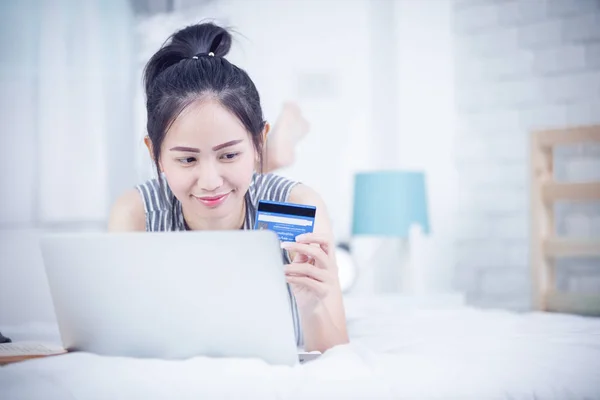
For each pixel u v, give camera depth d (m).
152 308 0.99
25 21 3.27
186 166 1.20
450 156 3.55
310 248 1.16
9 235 3.06
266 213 1.17
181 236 0.95
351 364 0.97
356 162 3.69
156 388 0.85
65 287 1.03
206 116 1.17
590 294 2.50
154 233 0.95
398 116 3.67
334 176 3.69
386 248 3.64
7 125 3.23
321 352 1.23
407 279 3.36
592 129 2.52
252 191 1.40
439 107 3.58
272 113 3.64
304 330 1.25
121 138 3.36
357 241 3.67
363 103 3.69
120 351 1.03
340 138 3.69
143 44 3.38
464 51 3.52
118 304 1.00
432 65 3.60
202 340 0.99
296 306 1.40
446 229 3.54
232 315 0.97
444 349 1.16
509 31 3.38
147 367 0.93
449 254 3.53
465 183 3.50
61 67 3.30
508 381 0.87
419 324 1.58
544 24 3.27
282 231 1.17
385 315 1.84
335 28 3.70
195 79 1.18
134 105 3.37
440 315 1.79
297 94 3.69
